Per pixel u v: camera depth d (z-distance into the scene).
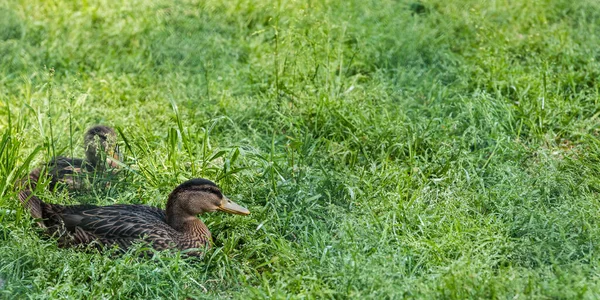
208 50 14.30
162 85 13.28
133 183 10.21
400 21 14.80
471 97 12.56
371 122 11.65
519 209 9.47
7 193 9.61
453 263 8.29
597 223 9.05
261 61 13.48
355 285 8.08
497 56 13.59
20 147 10.87
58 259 8.62
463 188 10.22
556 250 8.66
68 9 15.84
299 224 9.39
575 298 7.64
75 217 9.16
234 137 11.66
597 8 15.48
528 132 11.70
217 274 8.85
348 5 15.55
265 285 8.23
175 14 15.52
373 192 10.01
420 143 11.13
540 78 12.80
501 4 15.66
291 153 10.79
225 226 9.55
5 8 15.40
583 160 10.66
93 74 13.43
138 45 14.46
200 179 9.29
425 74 13.24
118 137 11.42
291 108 12.17
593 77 12.88
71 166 10.23
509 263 8.51
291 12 15.20
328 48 12.91
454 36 14.74
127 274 8.38
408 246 8.88
